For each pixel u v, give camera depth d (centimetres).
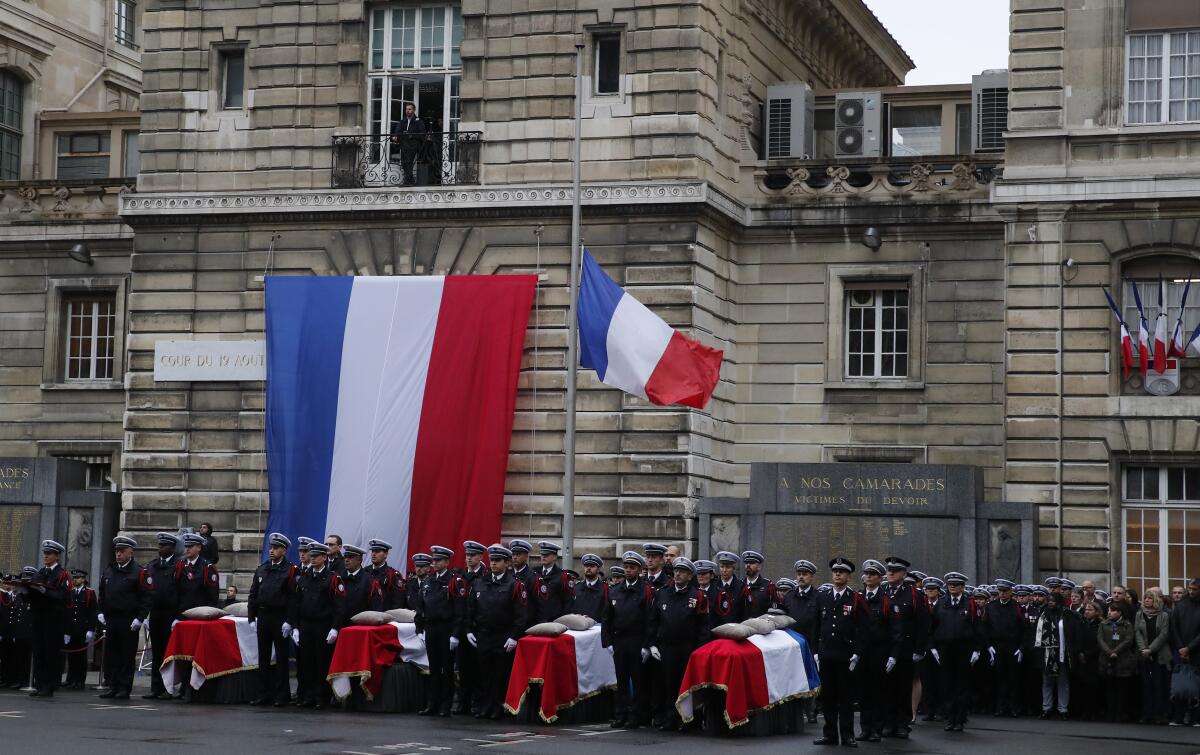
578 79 4547
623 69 4756
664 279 4694
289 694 3609
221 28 5044
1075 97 4553
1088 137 4531
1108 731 3509
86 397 5547
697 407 4394
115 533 4972
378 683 3494
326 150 4947
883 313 5009
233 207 4941
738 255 5059
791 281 5034
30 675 3997
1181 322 4447
